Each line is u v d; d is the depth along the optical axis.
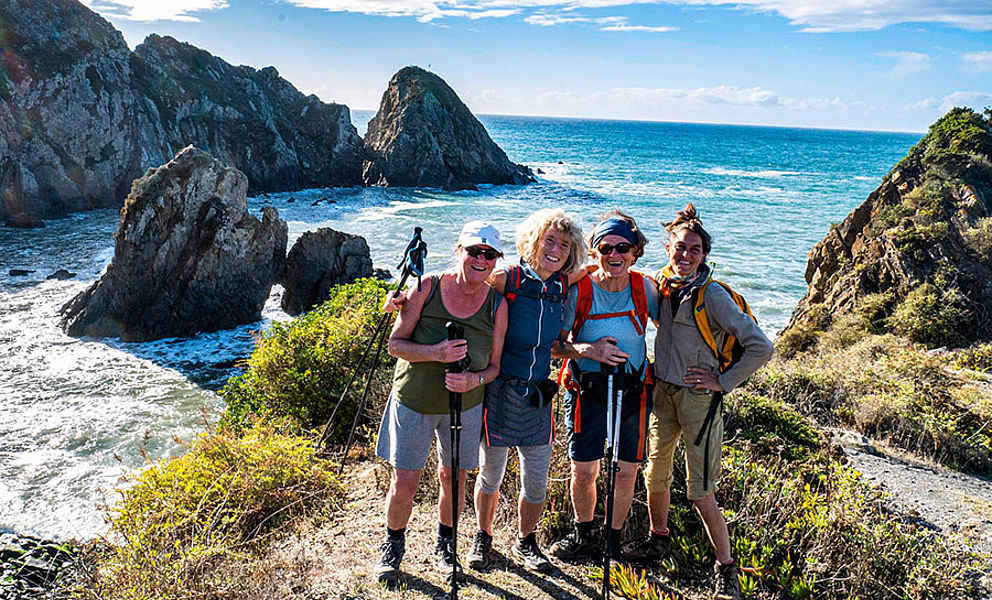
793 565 4.11
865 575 3.99
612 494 3.53
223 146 60.62
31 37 47.94
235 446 5.74
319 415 7.62
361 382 7.44
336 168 69.69
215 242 21.70
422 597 3.66
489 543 4.02
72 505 10.36
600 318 3.69
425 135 70.44
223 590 3.85
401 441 3.68
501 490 4.77
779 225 44.53
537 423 3.70
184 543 4.59
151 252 20.84
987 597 4.17
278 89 71.12
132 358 18.50
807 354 14.15
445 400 3.63
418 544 4.28
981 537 5.08
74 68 48.88
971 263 15.32
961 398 8.68
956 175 18.17
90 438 12.97
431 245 35.66
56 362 17.75
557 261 3.59
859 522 4.36
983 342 13.28
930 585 4.13
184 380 16.62
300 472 5.51
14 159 44.41
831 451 6.02
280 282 25.06
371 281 9.25
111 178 50.09
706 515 3.81
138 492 5.29
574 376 3.77
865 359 11.34
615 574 3.89
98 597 3.98
